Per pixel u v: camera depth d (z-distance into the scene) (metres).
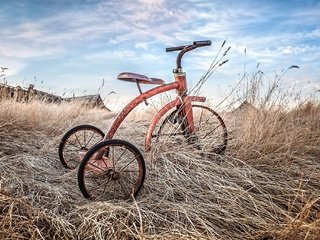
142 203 2.76
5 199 2.44
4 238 2.08
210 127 4.44
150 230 2.35
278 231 2.30
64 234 2.24
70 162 3.92
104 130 5.51
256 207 2.68
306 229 2.18
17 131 4.71
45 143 4.60
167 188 2.98
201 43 3.67
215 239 2.21
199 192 3.00
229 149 3.99
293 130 4.20
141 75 3.40
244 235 2.39
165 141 3.75
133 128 5.55
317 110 5.74
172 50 3.79
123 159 3.73
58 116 5.98
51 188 3.00
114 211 2.46
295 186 3.18
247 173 3.34
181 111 3.83
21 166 3.60
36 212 2.42
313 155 4.04
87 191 2.81
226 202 2.80
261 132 3.91
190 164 3.46
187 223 2.48
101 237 2.17
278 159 3.64
